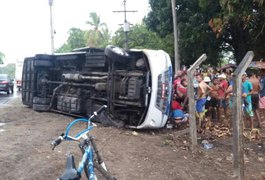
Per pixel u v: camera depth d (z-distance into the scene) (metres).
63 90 14.78
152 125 10.87
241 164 6.83
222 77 13.05
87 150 4.29
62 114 15.12
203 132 11.21
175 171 7.35
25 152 8.31
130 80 10.97
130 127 11.23
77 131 10.88
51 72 16.28
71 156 3.80
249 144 10.01
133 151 8.62
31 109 17.16
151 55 10.85
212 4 24.06
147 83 10.73
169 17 27.05
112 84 11.56
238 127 6.78
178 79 12.34
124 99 11.28
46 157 7.90
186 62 28.55
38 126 11.94
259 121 12.18
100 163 4.72
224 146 9.70
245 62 6.71
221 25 17.41
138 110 11.09
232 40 27.50
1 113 15.39
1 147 8.79
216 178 7.07
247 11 16.48
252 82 12.07
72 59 14.20
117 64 11.67
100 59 12.36
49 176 6.78
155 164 7.73
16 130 11.14
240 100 6.77
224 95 12.94
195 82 11.84
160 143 9.60
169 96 11.17
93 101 12.98
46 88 16.25
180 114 11.80
